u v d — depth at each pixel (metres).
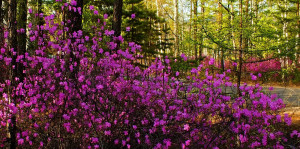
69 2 5.46
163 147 3.39
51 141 3.82
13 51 3.75
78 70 4.01
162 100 3.87
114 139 3.79
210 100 3.94
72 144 3.73
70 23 5.30
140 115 3.88
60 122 3.64
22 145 3.92
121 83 3.85
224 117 3.68
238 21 4.77
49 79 3.98
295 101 8.37
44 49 4.27
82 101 3.68
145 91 4.14
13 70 3.75
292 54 4.45
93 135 3.79
